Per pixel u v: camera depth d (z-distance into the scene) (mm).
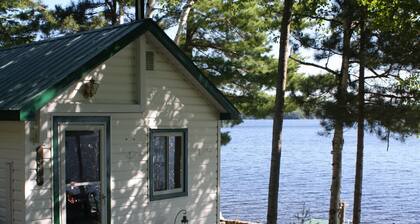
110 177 10023
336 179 13789
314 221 21938
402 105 12078
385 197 35875
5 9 21891
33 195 8883
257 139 123500
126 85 10320
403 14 11461
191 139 11547
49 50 11055
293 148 89188
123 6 21062
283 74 10555
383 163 62094
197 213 11633
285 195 35188
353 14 12727
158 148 10992
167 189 11141
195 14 18844
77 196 9766
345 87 13141
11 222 9039
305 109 13953
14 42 22062
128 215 10312
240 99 19359
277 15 17641
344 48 13289
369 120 12445
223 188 38500
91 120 9719
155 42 10648
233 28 19172
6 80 9969
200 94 11703
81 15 22266
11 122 9039
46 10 21844
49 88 8703
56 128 9188
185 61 11000
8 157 9133
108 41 9984
